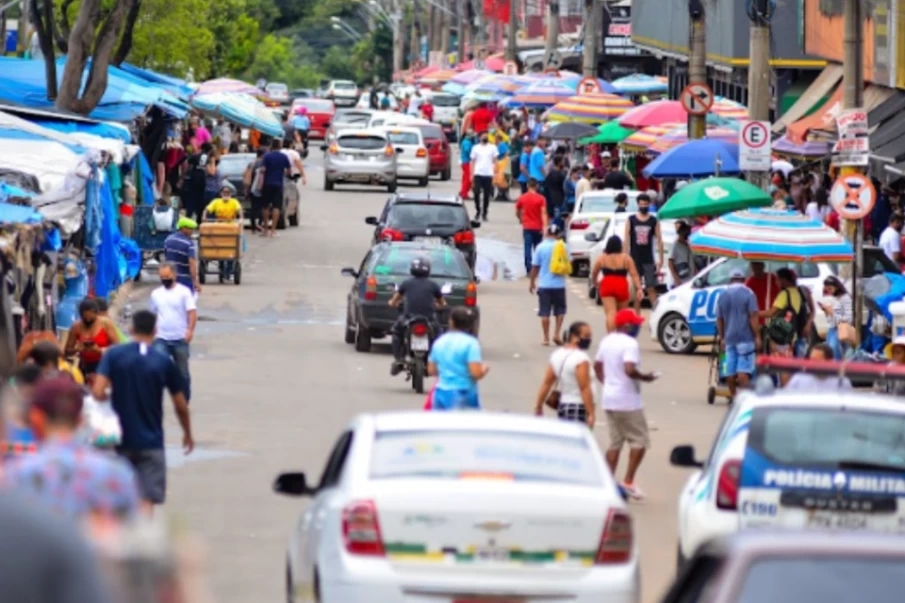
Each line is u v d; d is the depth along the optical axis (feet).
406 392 202.59
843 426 100.89
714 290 247.29
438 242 305.73
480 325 269.64
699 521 101.65
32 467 52.85
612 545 85.61
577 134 463.42
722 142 287.69
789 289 199.72
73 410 69.67
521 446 90.43
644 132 382.63
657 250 283.18
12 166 230.68
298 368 220.23
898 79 308.60
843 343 198.18
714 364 236.84
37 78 384.06
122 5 323.16
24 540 34.63
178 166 401.49
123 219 295.48
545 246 246.88
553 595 84.58
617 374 144.56
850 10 214.90
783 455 100.12
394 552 84.69
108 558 36.09
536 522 84.94
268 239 385.91
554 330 265.75
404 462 88.22
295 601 97.71
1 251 143.02
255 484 146.82
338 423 179.93
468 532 84.74
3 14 489.67
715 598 52.13
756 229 198.80
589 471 89.10
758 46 264.72
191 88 477.36
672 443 176.14
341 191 516.32
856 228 205.98
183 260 246.68
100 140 258.98
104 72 321.93
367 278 233.76
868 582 51.80
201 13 567.18
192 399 194.18
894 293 202.49
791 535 54.44
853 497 99.19
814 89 396.16
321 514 89.66
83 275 218.18
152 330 117.19
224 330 253.44
